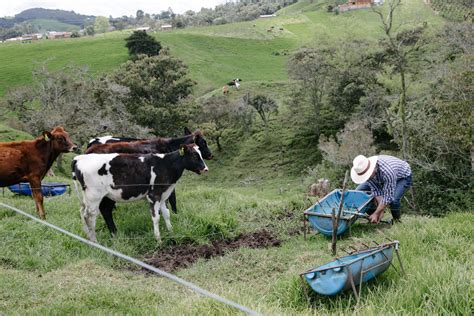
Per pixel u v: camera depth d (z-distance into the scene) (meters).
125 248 8.91
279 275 7.36
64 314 6.07
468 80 20.41
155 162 9.27
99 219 10.26
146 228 9.91
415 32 31.95
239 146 51.94
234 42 87.81
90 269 7.77
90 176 8.98
